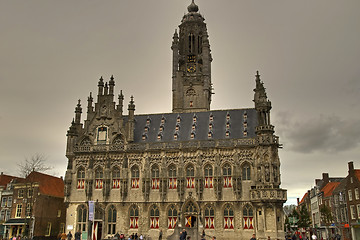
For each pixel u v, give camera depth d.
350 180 76.31
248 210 60.34
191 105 89.31
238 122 68.62
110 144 68.19
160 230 62.00
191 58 93.88
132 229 63.41
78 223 65.75
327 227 91.62
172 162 65.31
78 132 70.81
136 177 66.12
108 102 70.94
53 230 77.50
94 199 66.12
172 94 91.00
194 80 90.56
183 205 62.31
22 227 73.69
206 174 63.59
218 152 63.56
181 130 70.19
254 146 62.31
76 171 68.31
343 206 80.69
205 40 92.38
